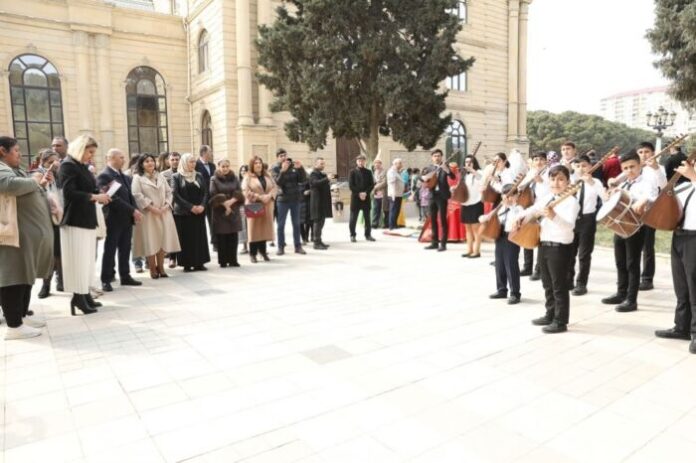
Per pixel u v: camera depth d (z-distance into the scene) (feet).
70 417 11.54
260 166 29.81
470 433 10.62
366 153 56.85
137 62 85.81
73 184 19.15
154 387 13.05
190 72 89.92
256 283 24.84
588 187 21.65
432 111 56.03
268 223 29.91
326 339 16.55
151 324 18.43
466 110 105.60
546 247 16.84
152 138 88.69
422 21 52.42
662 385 12.88
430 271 27.32
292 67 54.34
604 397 12.21
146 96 87.76
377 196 45.47
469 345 15.84
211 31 81.20
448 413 11.48
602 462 9.55
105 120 81.87
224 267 28.94
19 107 75.92
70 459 9.87
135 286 24.48
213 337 16.89
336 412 11.57
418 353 15.19
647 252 22.63
